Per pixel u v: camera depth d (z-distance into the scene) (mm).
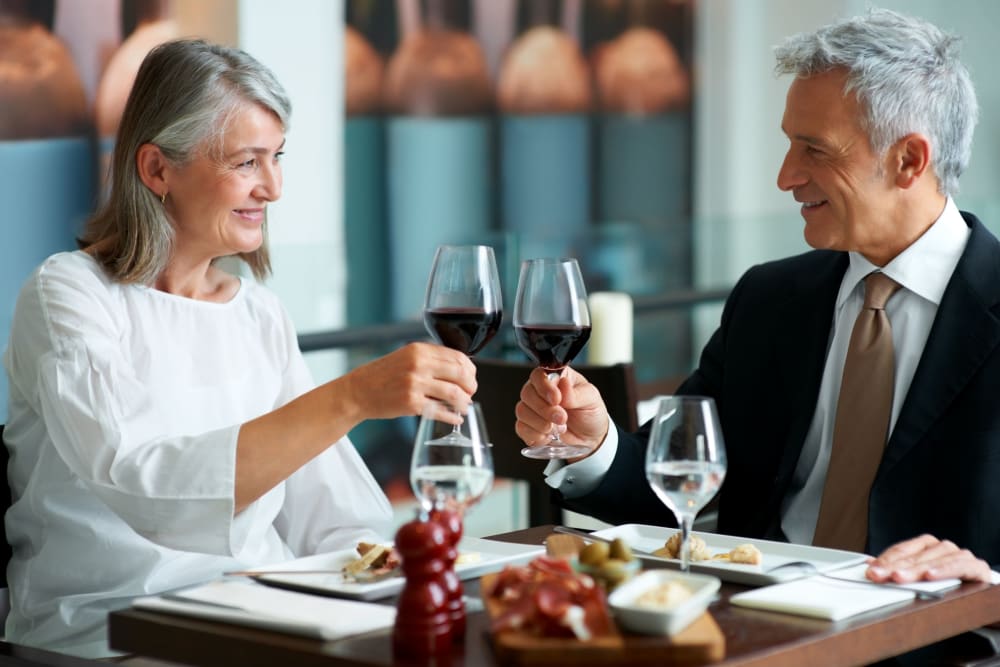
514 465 3189
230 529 2051
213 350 2432
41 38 5223
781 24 9125
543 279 2127
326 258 3775
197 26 5812
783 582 1751
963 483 2219
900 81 2256
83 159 5414
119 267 2355
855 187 2307
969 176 9469
